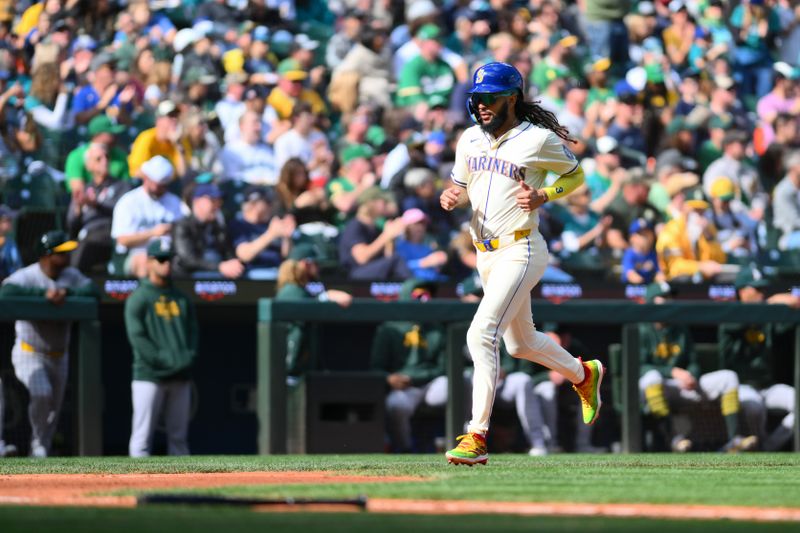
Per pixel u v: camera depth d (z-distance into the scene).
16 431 34.44
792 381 39.59
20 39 49.38
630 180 47.41
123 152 43.47
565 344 39.88
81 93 45.38
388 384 36.62
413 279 37.91
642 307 37.62
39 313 33.94
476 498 15.46
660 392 38.09
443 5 59.16
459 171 22.73
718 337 40.12
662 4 63.62
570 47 56.38
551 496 15.77
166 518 12.82
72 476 21.34
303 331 36.28
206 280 39.44
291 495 15.84
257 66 52.44
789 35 65.31
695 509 14.15
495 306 22.16
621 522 12.71
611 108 53.06
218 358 42.28
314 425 35.53
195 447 41.94
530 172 22.12
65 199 42.03
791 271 46.56
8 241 39.03
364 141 48.75
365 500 14.39
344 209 44.66
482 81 21.88
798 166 50.31
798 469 22.80
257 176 46.47
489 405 22.56
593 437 39.00
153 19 53.19
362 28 54.03
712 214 48.38
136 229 40.34
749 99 61.59
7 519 12.68
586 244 46.44
